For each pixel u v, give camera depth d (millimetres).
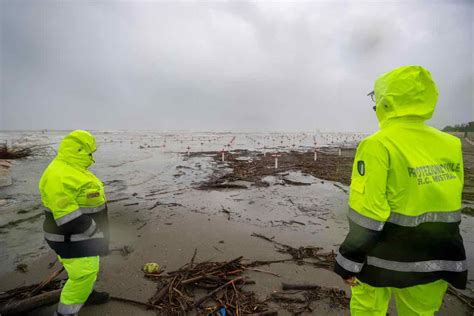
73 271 2438
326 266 3979
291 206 7559
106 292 3242
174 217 6461
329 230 5641
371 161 1643
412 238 1635
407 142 1658
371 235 1603
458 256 1676
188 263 4051
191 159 20094
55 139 38375
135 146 33906
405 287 1695
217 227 5762
